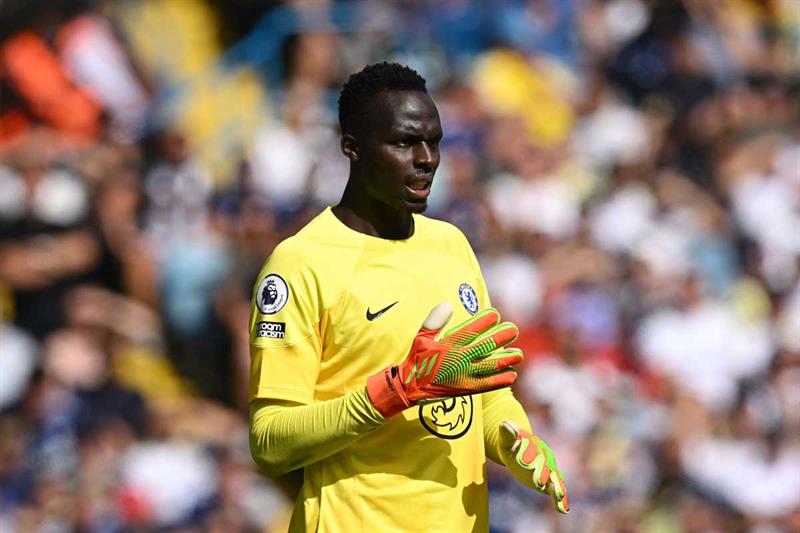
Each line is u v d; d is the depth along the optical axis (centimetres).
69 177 3616
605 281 3875
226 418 3441
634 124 4406
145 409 3353
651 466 3572
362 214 1330
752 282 4166
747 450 3688
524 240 3881
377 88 1302
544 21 4484
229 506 3269
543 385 3575
